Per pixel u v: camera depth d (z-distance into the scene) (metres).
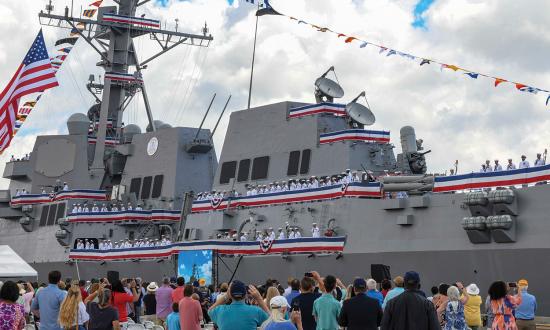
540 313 26.80
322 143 37.53
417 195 32.12
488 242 28.22
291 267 34.97
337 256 33.00
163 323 24.72
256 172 40.47
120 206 47.72
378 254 31.53
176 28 53.41
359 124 38.06
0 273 29.03
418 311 13.82
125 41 52.62
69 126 52.53
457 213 29.42
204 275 37.97
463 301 19.48
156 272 42.06
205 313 26.55
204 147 47.56
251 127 41.78
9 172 54.31
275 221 37.34
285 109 40.09
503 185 28.80
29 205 51.97
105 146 52.47
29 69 30.75
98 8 51.69
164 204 46.44
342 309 15.35
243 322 13.92
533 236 27.12
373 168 36.66
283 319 14.04
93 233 47.50
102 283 20.30
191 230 42.06
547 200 27.02
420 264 30.12
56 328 18.06
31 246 51.78
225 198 40.44
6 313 14.33
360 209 32.91
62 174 51.25
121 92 53.53
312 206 35.50
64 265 47.75
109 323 17.27
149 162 48.91
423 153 34.97
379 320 15.25
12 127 30.53
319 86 38.66
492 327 18.17
